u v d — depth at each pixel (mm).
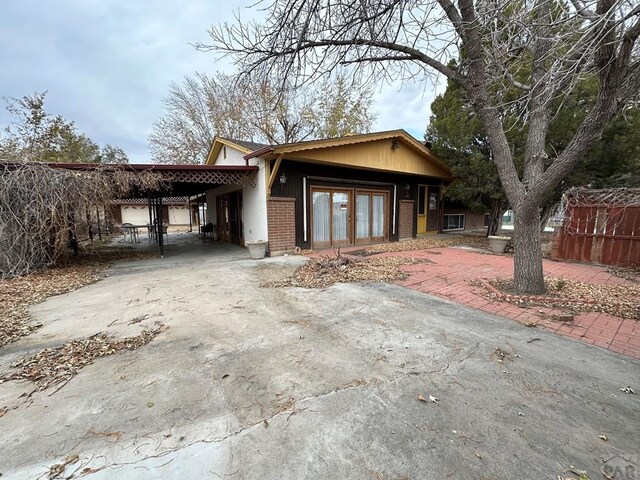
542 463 1585
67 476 1524
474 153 9766
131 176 6867
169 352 2848
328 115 18328
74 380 2395
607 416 1946
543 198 4176
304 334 3225
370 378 2389
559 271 6258
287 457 1637
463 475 1516
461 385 2291
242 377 2416
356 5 3988
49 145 17391
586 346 2934
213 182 8062
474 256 8102
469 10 3930
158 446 1718
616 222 6652
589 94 7535
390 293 4723
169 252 9641
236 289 5031
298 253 8594
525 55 4996
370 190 10570
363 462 1600
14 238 5977
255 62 4762
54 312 3984
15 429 1854
